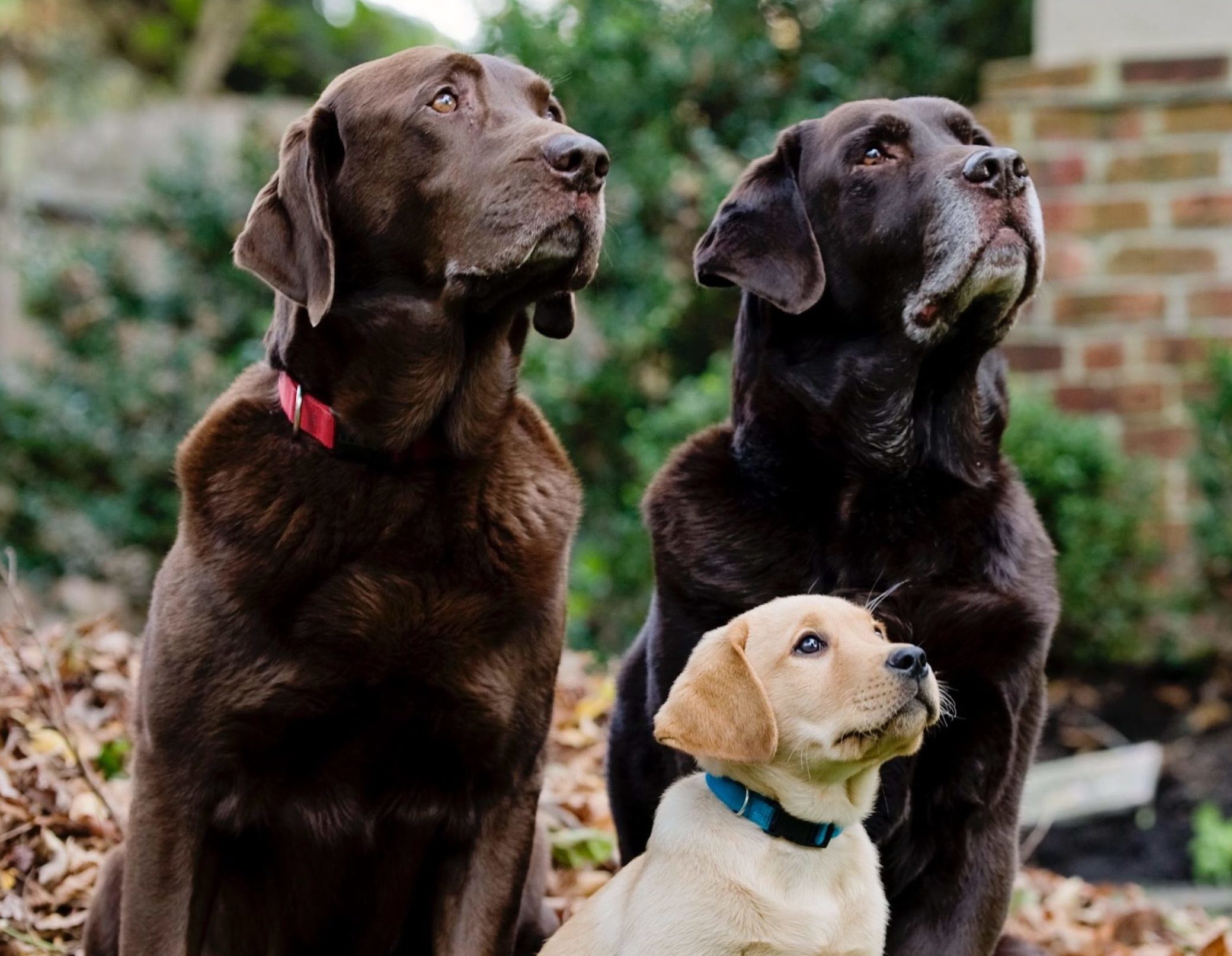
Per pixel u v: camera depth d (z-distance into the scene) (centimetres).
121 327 1435
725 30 1486
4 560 1357
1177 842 989
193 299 1430
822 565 539
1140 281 1167
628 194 1389
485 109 498
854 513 542
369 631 465
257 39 2706
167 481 1386
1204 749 1049
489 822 495
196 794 470
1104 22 1240
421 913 515
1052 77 1193
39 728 693
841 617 498
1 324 1647
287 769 475
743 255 566
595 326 1371
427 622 471
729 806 489
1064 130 1177
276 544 467
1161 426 1165
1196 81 1159
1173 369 1162
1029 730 534
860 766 484
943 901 524
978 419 552
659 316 1355
